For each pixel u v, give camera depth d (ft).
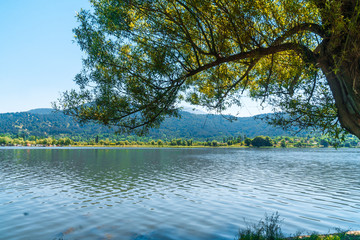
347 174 153.99
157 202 75.77
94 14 23.89
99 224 55.06
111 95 24.30
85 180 119.03
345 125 19.65
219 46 24.22
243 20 21.76
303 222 56.65
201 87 31.09
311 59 20.56
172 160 262.67
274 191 94.89
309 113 23.44
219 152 479.82
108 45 24.12
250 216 61.62
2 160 244.22
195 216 61.36
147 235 48.88
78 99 23.63
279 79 28.37
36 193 87.35
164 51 23.94
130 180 120.26
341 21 16.70
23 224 54.65
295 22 21.02
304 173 156.66
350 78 17.89
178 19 24.14
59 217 59.88
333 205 73.82
